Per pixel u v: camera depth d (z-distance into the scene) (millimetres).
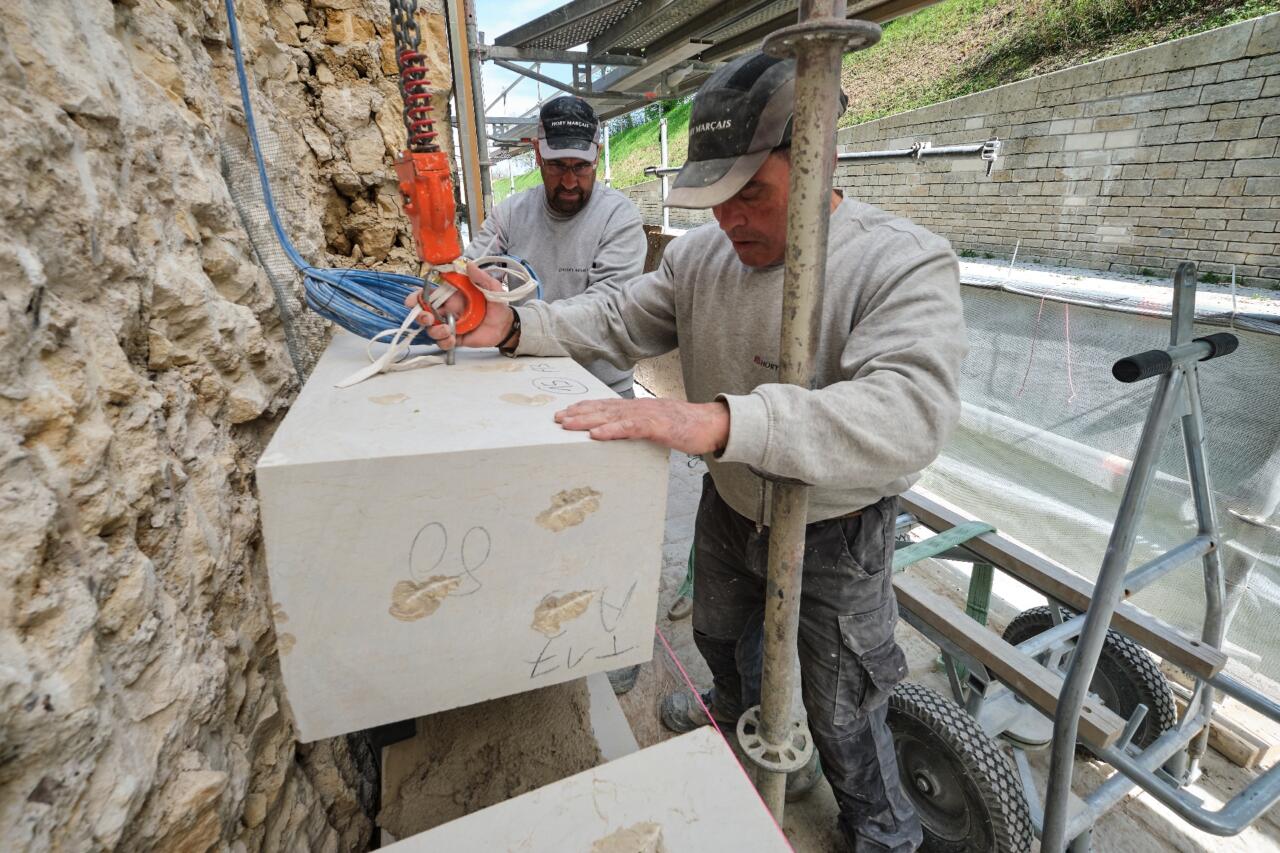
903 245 963
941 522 1809
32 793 412
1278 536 1989
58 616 449
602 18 3176
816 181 679
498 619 726
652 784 615
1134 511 1062
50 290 529
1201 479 1386
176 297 722
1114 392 2486
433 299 918
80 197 578
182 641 601
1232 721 1932
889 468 797
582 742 1082
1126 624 1496
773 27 3096
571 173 1784
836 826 1619
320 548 610
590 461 674
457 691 753
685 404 745
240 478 821
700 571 1494
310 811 833
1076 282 2881
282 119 1440
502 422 699
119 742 494
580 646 792
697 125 896
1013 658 1340
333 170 1723
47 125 539
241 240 961
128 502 563
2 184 482
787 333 774
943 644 1484
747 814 591
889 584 1232
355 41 1731
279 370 992
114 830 464
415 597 671
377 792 1112
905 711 1404
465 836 568
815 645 1229
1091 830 1467
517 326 1035
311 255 1357
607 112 5039
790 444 741
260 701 765
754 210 955
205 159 908
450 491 629
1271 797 1203
